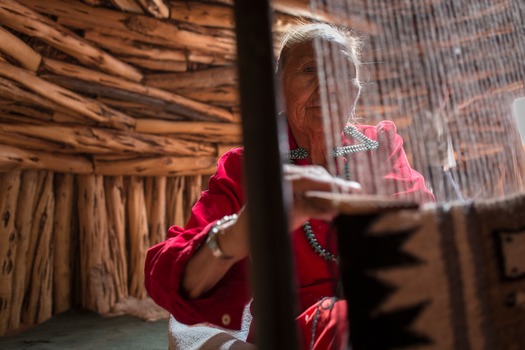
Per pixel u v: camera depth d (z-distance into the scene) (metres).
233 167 1.15
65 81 2.94
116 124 3.17
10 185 2.73
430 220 0.62
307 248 1.06
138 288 3.25
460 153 0.87
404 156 1.08
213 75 3.51
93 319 2.92
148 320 2.91
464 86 0.87
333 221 0.70
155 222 3.38
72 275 3.14
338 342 0.87
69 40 2.90
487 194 0.88
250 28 0.53
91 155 3.13
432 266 0.61
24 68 2.77
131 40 3.23
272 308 0.51
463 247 0.62
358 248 0.60
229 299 0.96
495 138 0.89
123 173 3.22
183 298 0.92
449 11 0.85
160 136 3.34
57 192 3.04
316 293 1.06
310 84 1.04
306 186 0.68
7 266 2.68
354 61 1.01
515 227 0.65
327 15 0.79
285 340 0.51
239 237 0.80
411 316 0.60
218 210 1.08
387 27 0.83
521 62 0.90
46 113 2.92
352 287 0.60
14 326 2.72
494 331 0.62
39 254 2.88
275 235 0.52
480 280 0.62
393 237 0.60
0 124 2.71
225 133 3.54
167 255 0.93
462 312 0.61
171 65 3.43
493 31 0.88
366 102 0.87
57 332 2.67
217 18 3.35
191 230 0.99
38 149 2.87
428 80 0.85
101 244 3.11
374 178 1.04
